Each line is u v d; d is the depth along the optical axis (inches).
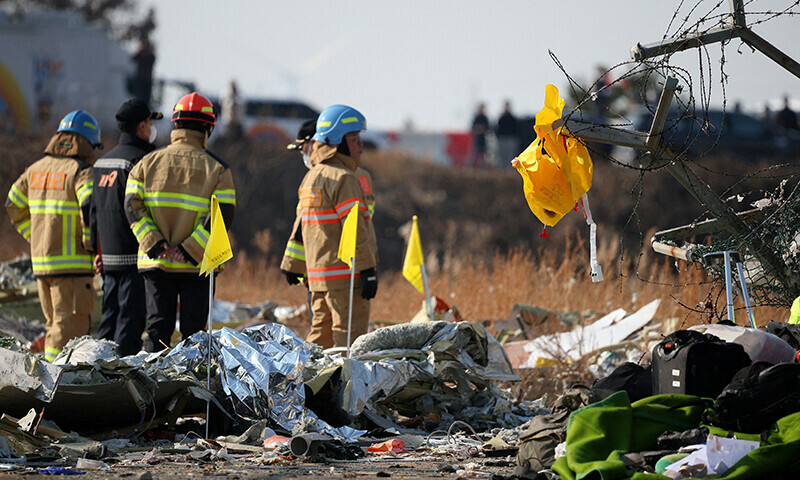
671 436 623.5
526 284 1750.7
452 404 975.0
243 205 4630.9
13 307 1584.6
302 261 1284.4
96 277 1601.9
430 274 2233.0
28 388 788.6
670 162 802.2
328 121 1206.9
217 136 4783.5
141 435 860.6
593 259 788.0
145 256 1130.0
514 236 4827.8
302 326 1585.9
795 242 845.2
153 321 1128.8
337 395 904.9
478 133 5580.7
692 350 674.8
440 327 991.6
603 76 776.3
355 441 852.0
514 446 793.6
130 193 1131.3
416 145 5743.1
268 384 858.8
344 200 1160.2
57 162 1320.1
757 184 2293.3
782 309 1210.0
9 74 4293.8
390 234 4881.9
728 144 4616.1
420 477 682.8
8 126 4274.1
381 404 940.6
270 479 661.9
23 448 746.8
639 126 2311.8
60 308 1300.4
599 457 625.3
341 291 1165.1
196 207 1134.4
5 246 2908.5
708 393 669.3
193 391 851.4
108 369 837.8
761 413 615.8
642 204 4608.8
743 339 717.3
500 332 1493.6
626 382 729.0
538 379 1227.9
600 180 4739.2
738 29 775.1
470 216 4955.7
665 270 1628.9
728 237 882.8
